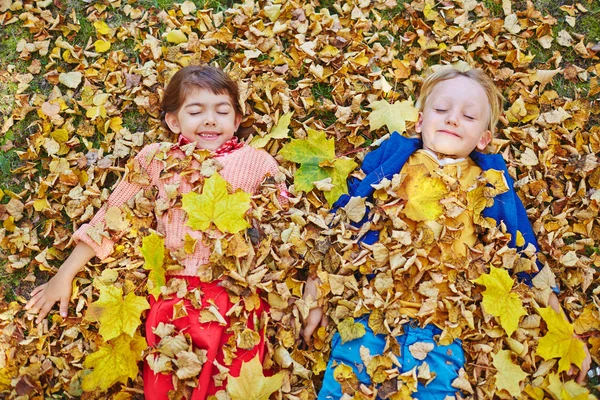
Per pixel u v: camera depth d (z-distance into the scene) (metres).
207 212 2.12
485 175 2.26
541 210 2.43
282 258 2.21
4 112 2.52
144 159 2.29
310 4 2.64
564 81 2.62
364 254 2.15
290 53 2.59
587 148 2.49
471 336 2.14
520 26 2.67
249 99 2.52
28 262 2.35
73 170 2.40
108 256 2.26
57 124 2.48
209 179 2.13
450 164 2.29
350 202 2.22
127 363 2.08
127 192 2.28
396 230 2.14
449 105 2.28
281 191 2.30
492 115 2.44
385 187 2.21
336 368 2.07
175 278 2.12
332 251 2.20
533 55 2.64
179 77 2.31
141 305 2.10
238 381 1.95
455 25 2.66
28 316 2.23
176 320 2.09
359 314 2.11
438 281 2.11
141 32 2.62
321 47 2.59
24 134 2.49
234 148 2.33
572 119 2.54
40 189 2.37
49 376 2.17
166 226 2.21
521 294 2.20
